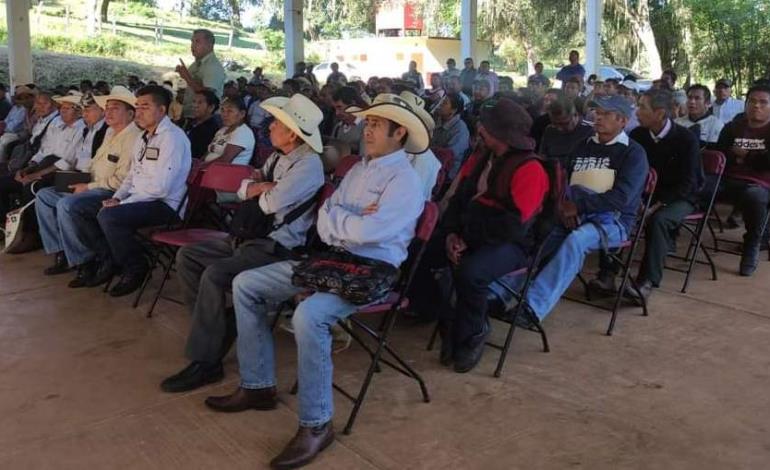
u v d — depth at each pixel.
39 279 4.98
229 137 5.48
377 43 24.34
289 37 15.86
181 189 4.60
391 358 3.59
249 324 2.92
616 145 4.02
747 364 3.48
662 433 2.82
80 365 3.52
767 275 4.97
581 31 24.64
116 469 2.59
